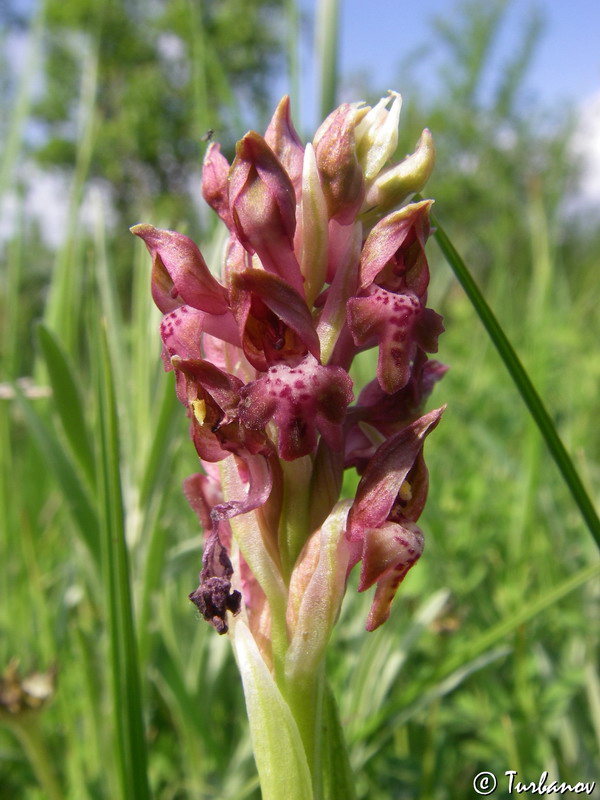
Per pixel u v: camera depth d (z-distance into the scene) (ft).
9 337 0.56
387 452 0.21
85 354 0.72
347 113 0.22
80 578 0.45
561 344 0.74
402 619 0.45
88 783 0.37
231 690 0.46
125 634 0.26
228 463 0.23
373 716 0.35
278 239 0.22
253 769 0.39
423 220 0.22
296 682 0.22
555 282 0.89
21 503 0.52
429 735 0.38
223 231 0.36
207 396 0.21
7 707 0.34
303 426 0.21
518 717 0.37
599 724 0.39
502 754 0.38
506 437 0.69
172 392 0.35
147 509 0.36
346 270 0.22
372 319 0.21
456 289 1.00
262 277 0.21
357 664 0.40
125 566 0.27
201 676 0.42
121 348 0.40
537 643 0.43
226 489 0.23
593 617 0.46
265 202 0.21
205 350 0.24
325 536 0.22
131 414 0.39
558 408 0.69
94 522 0.36
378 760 0.40
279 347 0.22
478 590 0.48
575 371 0.73
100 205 0.42
